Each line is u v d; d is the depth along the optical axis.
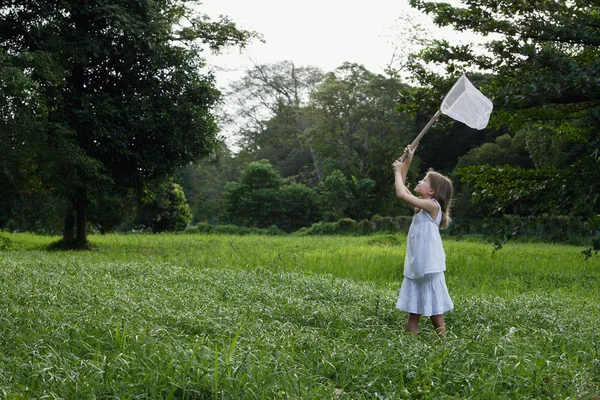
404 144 41.59
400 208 40.81
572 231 12.89
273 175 43.31
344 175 42.59
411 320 5.79
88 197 19.17
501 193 13.69
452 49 12.83
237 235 31.88
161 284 8.38
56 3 18.28
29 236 26.45
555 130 15.73
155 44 19.03
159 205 36.69
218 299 7.23
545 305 7.67
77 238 19.70
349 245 19.19
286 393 3.58
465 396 3.90
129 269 10.05
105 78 19.52
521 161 36.88
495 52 12.37
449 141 43.09
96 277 8.73
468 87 5.61
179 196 38.50
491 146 37.41
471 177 13.83
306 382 3.94
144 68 19.59
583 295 9.69
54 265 10.45
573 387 4.09
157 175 20.44
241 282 8.77
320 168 47.88
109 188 18.39
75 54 17.75
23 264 10.65
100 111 18.25
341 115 42.97
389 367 4.30
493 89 13.09
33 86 16.06
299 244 20.98
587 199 11.92
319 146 44.34
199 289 7.91
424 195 5.91
